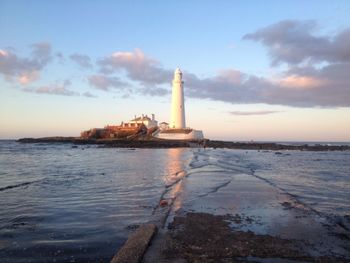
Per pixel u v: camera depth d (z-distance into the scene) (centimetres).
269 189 1647
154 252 714
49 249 742
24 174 2300
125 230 898
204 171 2528
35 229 904
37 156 4647
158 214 1088
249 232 886
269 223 986
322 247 773
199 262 663
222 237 836
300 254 723
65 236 842
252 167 3044
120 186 1714
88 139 9694
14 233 863
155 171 2519
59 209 1159
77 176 2172
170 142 8412
